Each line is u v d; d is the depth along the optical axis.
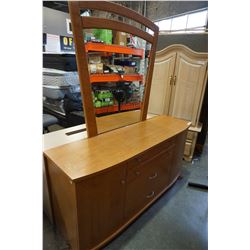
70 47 2.66
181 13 3.21
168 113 2.55
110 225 1.26
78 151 1.19
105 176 1.06
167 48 2.33
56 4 2.72
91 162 1.06
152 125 1.76
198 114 2.35
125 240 1.36
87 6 1.12
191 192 1.91
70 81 2.51
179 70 2.32
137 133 1.54
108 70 1.85
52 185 1.18
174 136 1.55
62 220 1.22
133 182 1.30
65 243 1.28
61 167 1.00
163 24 3.63
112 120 1.80
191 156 2.50
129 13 1.38
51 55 2.55
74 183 0.92
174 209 1.67
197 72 2.21
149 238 1.38
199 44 2.47
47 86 2.55
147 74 1.80
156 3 3.44
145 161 1.33
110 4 1.24
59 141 1.34
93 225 1.13
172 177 1.87
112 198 1.17
